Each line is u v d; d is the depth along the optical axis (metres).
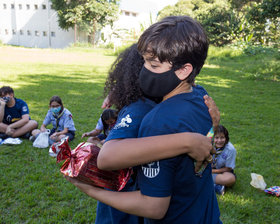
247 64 16.48
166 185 0.91
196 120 0.97
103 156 0.92
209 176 1.09
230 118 6.64
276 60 16.92
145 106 1.04
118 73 1.13
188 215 1.00
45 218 2.74
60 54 21.98
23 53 21.58
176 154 0.88
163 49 0.90
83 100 7.65
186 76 0.96
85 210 2.91
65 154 1.09
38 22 36.41
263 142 5.14
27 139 4.87
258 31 23.78
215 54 19.67
